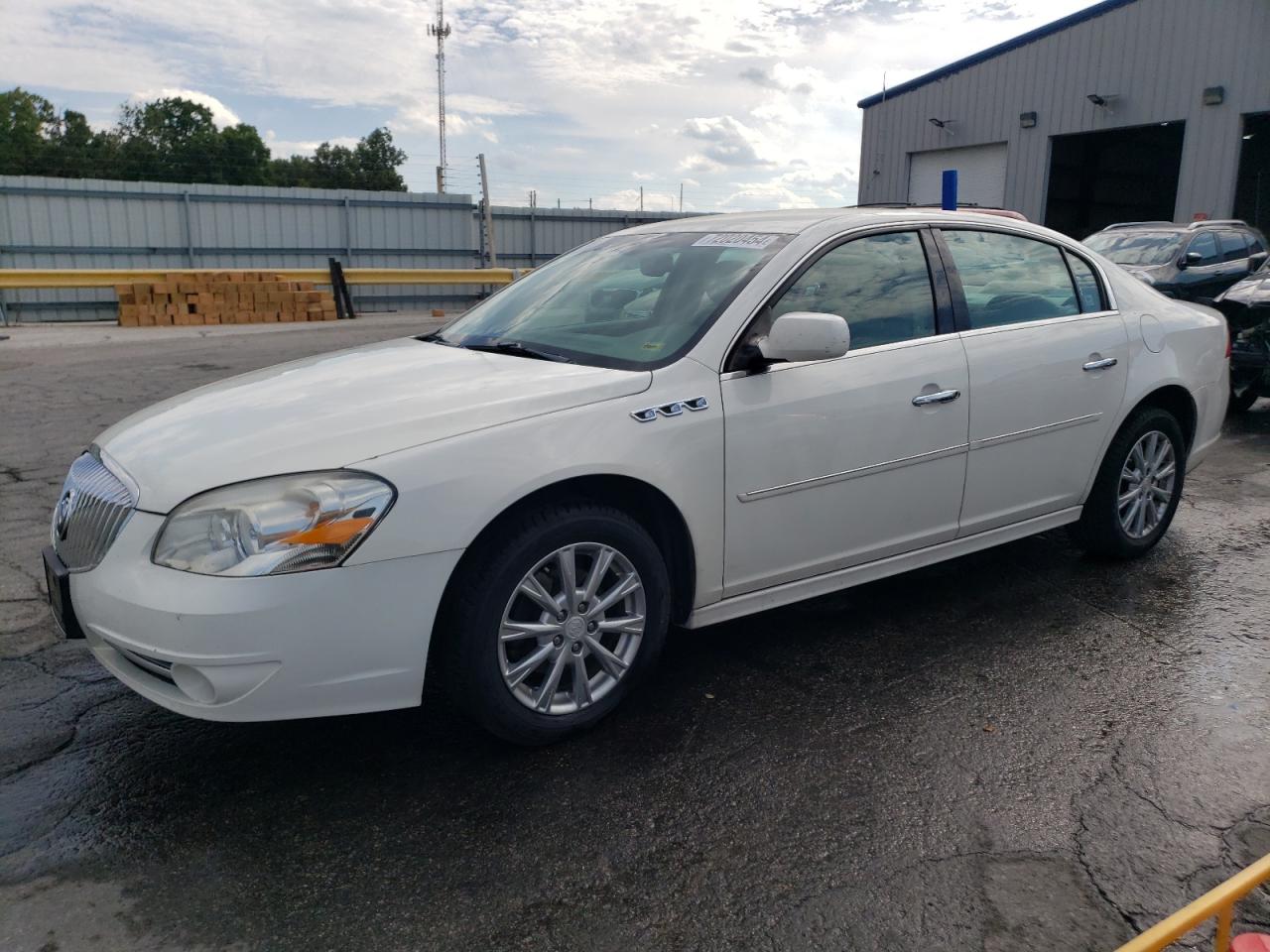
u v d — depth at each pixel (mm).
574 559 3053
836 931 2314
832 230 3727
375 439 2787
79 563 2926
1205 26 20188
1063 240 4469
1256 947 2068
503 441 2871
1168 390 4727
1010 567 4758
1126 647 3857
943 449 3822
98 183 23266
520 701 2994
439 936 2305
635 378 3178
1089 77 22328
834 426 3500
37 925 2332
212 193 24562
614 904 2412
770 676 3623
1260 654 3795
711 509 3268
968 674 3625
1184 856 2580
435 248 27562
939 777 2949
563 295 3980
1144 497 4734
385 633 2713
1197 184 20688
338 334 16938
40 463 6891
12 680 3586
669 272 3752
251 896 2441
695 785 2916
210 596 2574
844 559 3682
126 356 13398
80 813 2787
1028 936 2295
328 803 2838
